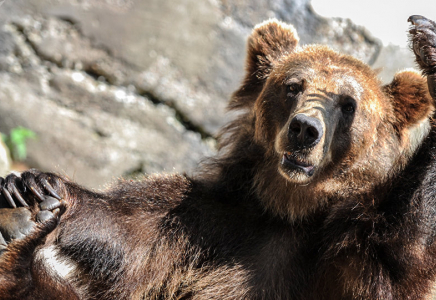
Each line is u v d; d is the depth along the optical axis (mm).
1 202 9375
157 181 10781
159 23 23141
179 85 22672
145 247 10156
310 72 10109
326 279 10078
